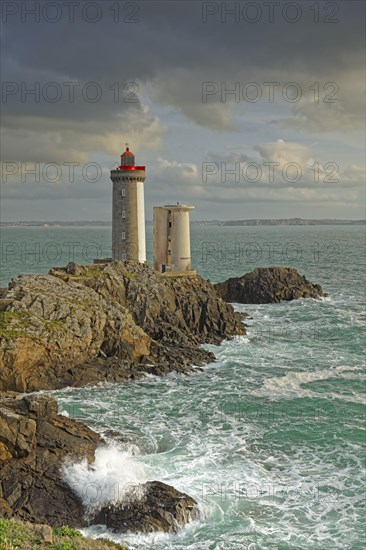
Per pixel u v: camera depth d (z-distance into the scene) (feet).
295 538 84.74
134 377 151.23
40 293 165.17
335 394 142.82
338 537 85.30
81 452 97.14
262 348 186.19
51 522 84.23
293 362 170.09
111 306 171.63
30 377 142.51
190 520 86.94
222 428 121.39
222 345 189.67
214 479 99.19
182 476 99.60
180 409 131.64
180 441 114.11
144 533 83.25
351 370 162.40
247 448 111.96
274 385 149.28
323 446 113.70
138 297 193.16
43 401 100.99
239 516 89.15
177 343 180.04
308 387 148.15
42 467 91.40
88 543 76.02
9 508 84.38
